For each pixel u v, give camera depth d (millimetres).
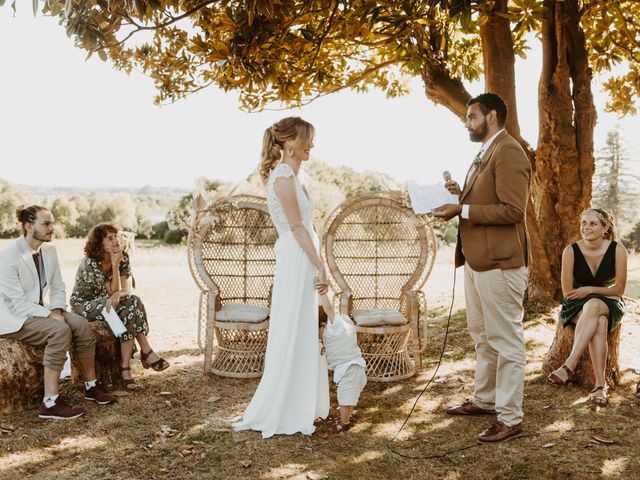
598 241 4215
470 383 4453
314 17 5676
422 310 5227
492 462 3135
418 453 3283
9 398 3949
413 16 4641
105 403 4121
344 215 4922
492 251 3334
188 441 3490
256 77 5234
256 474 3057
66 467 3162
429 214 3631
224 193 5066
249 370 4777
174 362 5148
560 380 3914
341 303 4785
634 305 6723
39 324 3906
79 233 33938
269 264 5152
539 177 6590
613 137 28375
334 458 3238
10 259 4004
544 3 6301
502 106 3432
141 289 9391
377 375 4645
